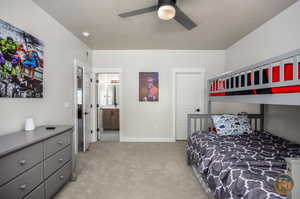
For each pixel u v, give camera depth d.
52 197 1.73
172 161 2.74
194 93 4.09
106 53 3.98
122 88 4.01
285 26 2.10
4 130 1.55
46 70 2.20
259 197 0.95
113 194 1.81
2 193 1.08
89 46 3.69
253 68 1.60
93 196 1.77
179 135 4.12
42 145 1.47
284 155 1.55
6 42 1.54
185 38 3.20
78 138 3.31
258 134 2.42
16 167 1.19
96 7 2.07
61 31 2.58
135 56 3.98
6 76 1.54
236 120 2.54
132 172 2.34
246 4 1.98
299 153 1.60
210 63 3.99
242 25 2.60
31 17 1.89
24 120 1.80
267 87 1.39
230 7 2.05
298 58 1.09
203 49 3.94
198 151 2.11
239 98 1.93
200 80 4.06
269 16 2.30
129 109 4.03
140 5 2.03
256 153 1.60
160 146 3.59
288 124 2.20
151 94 4.00
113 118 5.68
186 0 1.89
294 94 1.12
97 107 4.14
